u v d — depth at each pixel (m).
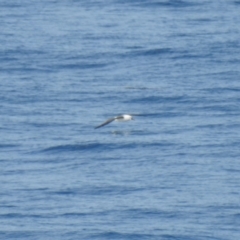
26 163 134.88
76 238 111.75
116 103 158.50
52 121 151.25
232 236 111.75
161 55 181.62
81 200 121.88
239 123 147.38
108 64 178.00
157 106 156.25
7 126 149.25
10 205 120.88
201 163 132.25
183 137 141.75
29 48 187.25
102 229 113.69
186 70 173.62
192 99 158.00
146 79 169.75
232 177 127.75
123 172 130.25
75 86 167.12
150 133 144.25
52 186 126.19
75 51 185.00
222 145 138.38
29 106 158.12
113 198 122.19
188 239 111.06
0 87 166.88
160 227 114.06
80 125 149.12
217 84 165.38
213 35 193.00
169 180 127.12
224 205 119.56
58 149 139.50
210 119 149.50
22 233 113.44
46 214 118.12
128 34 194.25
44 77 172.25
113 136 143.50
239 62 177.12
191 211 117.94
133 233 112.56
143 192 123.69
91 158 136.00
